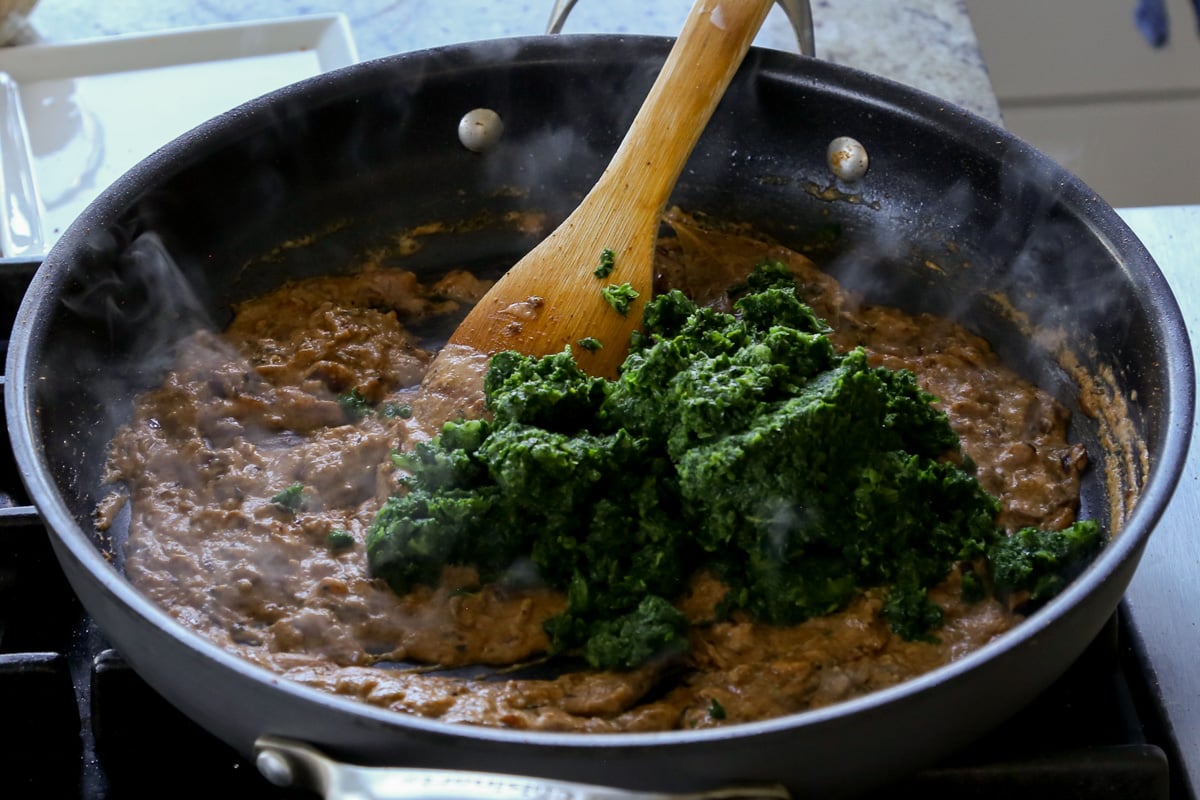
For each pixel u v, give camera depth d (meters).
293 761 0.56
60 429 0.64
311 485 0.66
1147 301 0.64
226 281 0.71
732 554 0.63
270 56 0.82
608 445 0.62
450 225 0.74
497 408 0.63
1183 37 0.97
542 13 0.85
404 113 0.71
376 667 0.62
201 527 0.65
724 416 0.61
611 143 0.73
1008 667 0.56
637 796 0.54
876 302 0.73
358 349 0.71
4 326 0.69
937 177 0.70
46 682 0.60
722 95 0.69
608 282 0.68
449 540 0.63
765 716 0.61
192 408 0.68
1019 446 0.67
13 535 0.63
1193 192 1.04
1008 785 0.60
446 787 0.54
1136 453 0.64
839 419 0.61
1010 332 0.70
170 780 0.61
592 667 0.62
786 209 0.73
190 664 0.56
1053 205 0.67
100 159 0.78
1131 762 0.60
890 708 0.54
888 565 0.63
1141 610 0.64
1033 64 1.00
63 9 0.85
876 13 0.85
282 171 0.70
